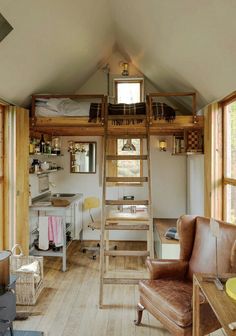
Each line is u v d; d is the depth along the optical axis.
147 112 4.07
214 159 3.92
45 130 4.81
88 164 5.90
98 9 3.45
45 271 4.30
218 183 3.93
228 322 1.52
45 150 5.05
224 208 3.89
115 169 5.82
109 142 5.81
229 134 3.78
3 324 2.29
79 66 4.69
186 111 5.57
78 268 4.43
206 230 2.89
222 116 3.89
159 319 2.53
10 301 2.39
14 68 3.29
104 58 5.40
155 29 3.16
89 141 5.89
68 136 5.89
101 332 2.76
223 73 2.95
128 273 4.19
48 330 2.79
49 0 2.70
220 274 2.15
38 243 4.71
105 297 3.47
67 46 3.74
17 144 3.99
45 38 3.21
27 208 4.20
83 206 5.89
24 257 3.60
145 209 4.88
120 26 4.02
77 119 4.13
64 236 4.38
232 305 1.69
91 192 5.92
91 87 5.79
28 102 4.35
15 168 4.00
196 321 2.15
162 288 2.64
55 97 4.21
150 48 3.84
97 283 3.87
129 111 4.11
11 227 4.01
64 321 2.95
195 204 4.96
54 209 4.45
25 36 2.92
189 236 3.01
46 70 3.89
